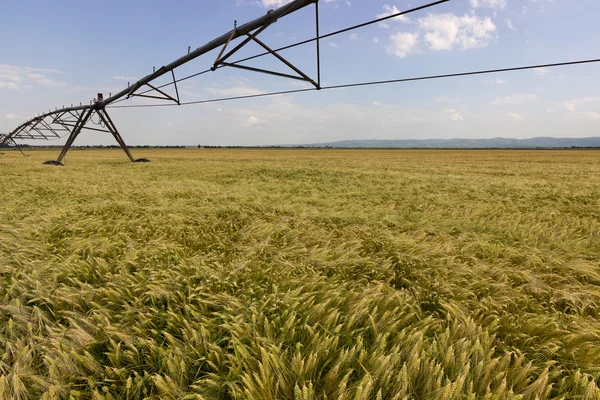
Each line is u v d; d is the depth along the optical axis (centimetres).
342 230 646
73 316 315
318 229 660
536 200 1084
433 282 392
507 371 225
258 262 452
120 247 517
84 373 239
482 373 223
